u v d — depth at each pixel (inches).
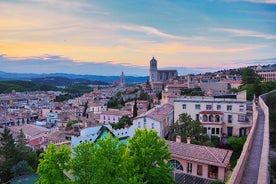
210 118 2546.8
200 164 1440.7
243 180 833.5
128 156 952.3
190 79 6127.0
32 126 4037.9
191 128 2113.7
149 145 1074.1
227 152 1470.2
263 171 766.5
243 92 2805.1
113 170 885.2
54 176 863.7
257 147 1145.4
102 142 946.1
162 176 1039.0
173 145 1594.5
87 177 867.4
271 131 1806.1
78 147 904.9
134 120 2450.8
